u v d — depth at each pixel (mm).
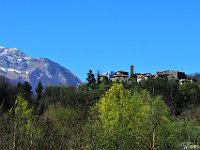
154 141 54062
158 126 55000
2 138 44938
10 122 48812
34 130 49906
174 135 56281
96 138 49406
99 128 52562
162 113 55938
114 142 52219
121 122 54969
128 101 57906
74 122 58844
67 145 50312
